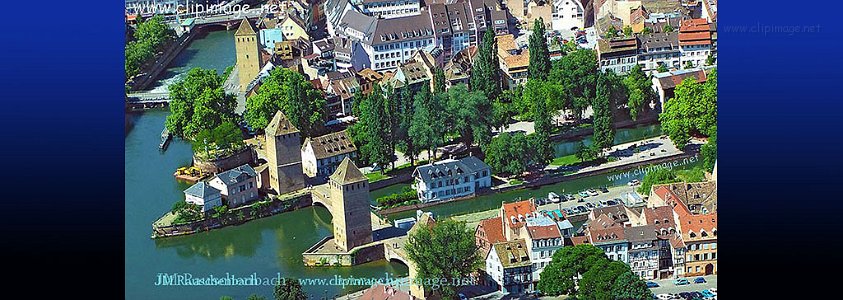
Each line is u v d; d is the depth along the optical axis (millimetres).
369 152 185875
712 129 182000
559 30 194625
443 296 166000
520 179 183125
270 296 170375
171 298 170125
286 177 185375
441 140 186000
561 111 189000
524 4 196750
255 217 181875
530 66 189750
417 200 180625
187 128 189000
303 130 190250
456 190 181375
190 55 197750
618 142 188000
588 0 195000
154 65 194250
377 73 199375
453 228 166250
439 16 197750
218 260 174000
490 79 189625
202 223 178250
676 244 169250
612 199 178500
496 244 167375
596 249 166000
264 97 190875
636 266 169500
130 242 175125
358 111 191875
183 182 182750
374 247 172750
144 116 189250
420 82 190250
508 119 189125
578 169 184125
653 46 190500
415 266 166125
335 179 172125
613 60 190125
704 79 185625
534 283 167875
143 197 181000
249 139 192375
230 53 197000
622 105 187625
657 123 187875
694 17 194625
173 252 175250
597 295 162875
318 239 177625
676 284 168125
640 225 171000
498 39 193625
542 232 167375
